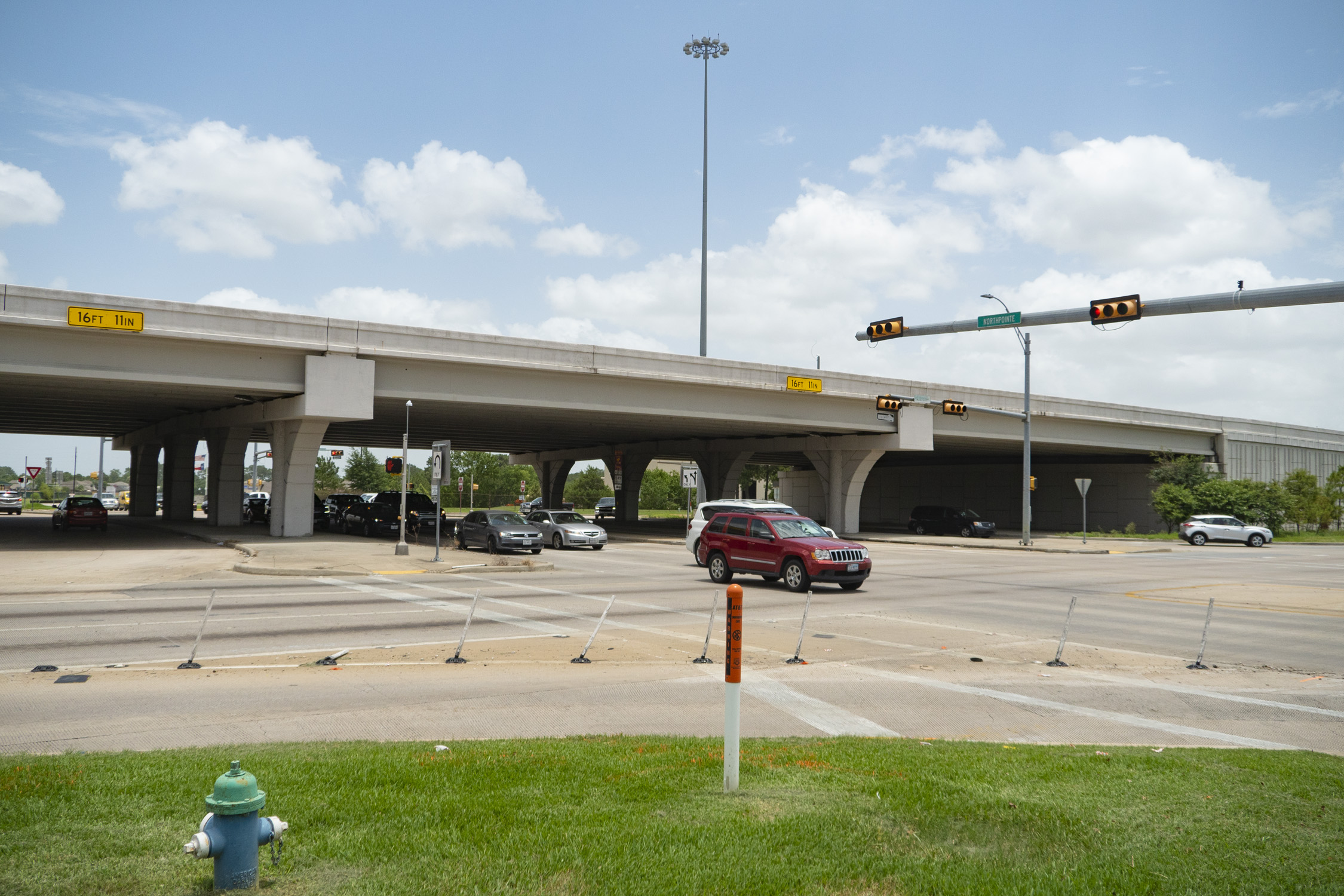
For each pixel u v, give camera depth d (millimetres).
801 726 9039
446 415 42719
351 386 32875
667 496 109625
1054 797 6145
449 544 36250
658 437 59781
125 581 22109
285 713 9031
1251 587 24766
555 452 75000
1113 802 6047
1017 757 7344
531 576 25016
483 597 19984
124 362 29422
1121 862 4977
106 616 16172
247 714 8961
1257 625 17406
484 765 6672
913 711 9844
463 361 34844
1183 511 55531
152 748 7539
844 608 18969
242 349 31500
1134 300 21859
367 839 5039
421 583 22609
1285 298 19031
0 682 10453
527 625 15789
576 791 6047
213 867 4570
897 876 4695
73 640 13633
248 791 4324
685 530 55750
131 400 39312
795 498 81188
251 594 19891
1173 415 59156
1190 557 38062
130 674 11023
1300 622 17734
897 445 48594
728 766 6105
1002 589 23531
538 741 7766
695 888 4469
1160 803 6059
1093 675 12242
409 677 11055
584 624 16031
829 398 46375
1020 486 71500
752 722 9133
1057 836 5375
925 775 6605
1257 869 4906
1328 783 6617
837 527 52125
